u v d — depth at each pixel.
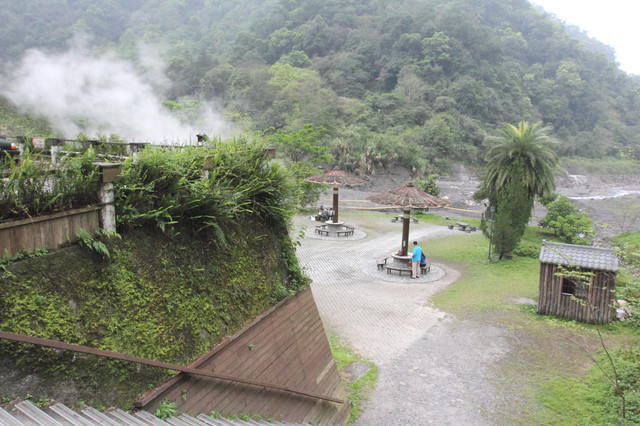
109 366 3.38
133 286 3.77
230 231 5.35
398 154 51.09
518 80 84.50
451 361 9.82
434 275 17.09
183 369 3.88
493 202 24.19
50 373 2.98
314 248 20.62
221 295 4.89
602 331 11.63
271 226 6.44
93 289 3.43
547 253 12.86
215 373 4.31
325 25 82.88
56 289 3.15
